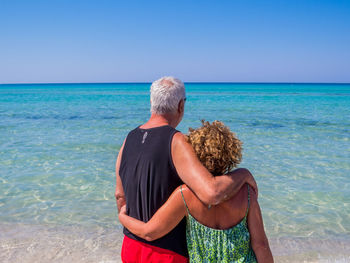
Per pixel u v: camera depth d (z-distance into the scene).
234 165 1.42
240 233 1.36
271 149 8.65
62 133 11.50
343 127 13.18
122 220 1.59
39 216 4.31
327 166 6.90
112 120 16.05
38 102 32.66
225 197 1.28
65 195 5.14
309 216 4.36
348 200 4.95
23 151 8.35
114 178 6.04
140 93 62.75
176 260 1.45
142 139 1.57
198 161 1.37
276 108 24.25
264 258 1.38
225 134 1.41
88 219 4.23
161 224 1.42
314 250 3.44
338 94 55.00
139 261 1.51
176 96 1.60
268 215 4.39
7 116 18.00
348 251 3.42
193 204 1.37
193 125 14.29
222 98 41.78
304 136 10.87
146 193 1.48
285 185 5.64
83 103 30.98
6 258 3.20
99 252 3.35
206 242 1.38
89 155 7.91
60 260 3.17
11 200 4.90
